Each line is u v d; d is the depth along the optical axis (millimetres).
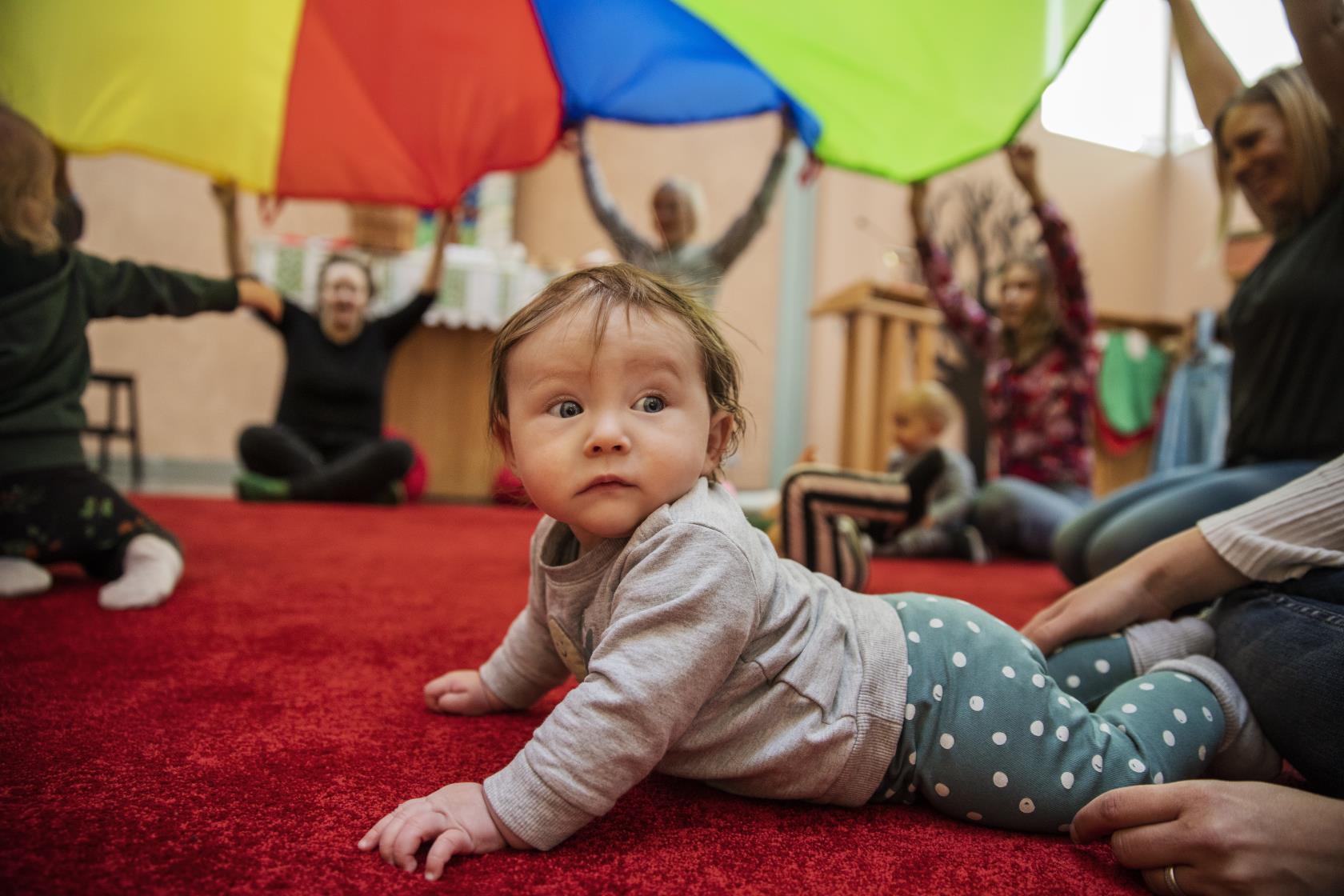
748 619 592
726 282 4875
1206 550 731
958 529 2406
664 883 511
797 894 504
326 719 787
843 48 1651
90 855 507
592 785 541
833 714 614
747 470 4871
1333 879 480
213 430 4348
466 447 3828
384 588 1483
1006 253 5230
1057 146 5441
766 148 5035
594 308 601
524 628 789
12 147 1193
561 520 614
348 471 3010
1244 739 671
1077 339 2514
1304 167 1169
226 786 625
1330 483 717
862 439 3340
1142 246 5664
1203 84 1292
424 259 3525
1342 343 1177
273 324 3164
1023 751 608
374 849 537
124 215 4145
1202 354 3705
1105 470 3936
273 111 2008
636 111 2186
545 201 4754
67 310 1280
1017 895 516
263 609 1256
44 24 1577
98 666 920
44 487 1265
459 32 1989
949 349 4621
